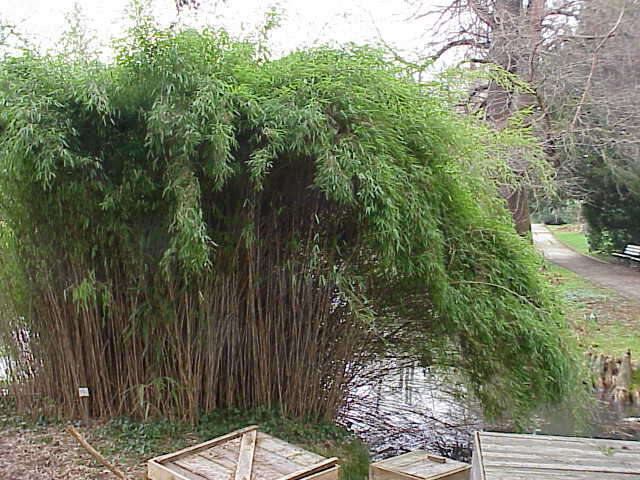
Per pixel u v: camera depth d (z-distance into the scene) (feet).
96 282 11.75
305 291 12.57
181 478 8.28
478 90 26.43
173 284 11.79
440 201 12.21
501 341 12.74
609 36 27.94
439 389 14.69
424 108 12.20
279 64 11.64
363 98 10.85
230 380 12.74
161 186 11.05
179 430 12.14
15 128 9.87
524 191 26.94
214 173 10.16
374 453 12.91
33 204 11.31
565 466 7.36
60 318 12.44
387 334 13.42
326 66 11.16
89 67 10.87
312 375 12.92
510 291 12.87
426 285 12.05
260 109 10.34
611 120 29.86
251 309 12.49
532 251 14.14
